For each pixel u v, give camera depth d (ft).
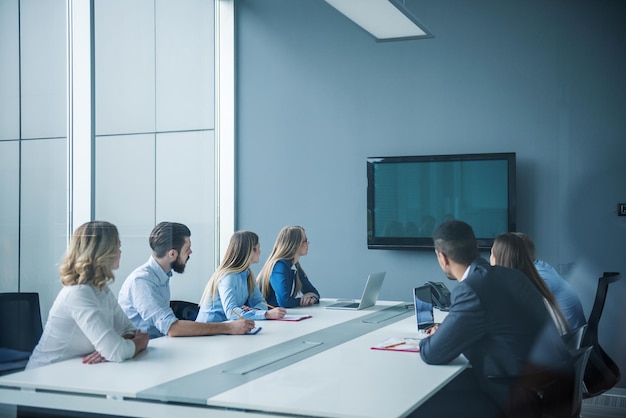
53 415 7.72
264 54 20.81
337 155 19.85
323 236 19.93
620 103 16.94
